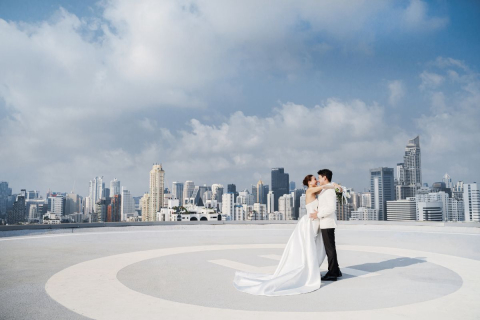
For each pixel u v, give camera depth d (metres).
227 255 10.93
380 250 11.98
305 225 7.47
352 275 8.12
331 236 7.68
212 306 5.79
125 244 13.90
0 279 7.72
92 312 5.47
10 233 17.39
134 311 5.52
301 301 6.08
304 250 7.29
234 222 23.70
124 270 8.66
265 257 10.56
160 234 18.39
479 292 6.61
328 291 6.73
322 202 7.65
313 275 7.07
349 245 13.44
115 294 6.50
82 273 8.32
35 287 7.02
